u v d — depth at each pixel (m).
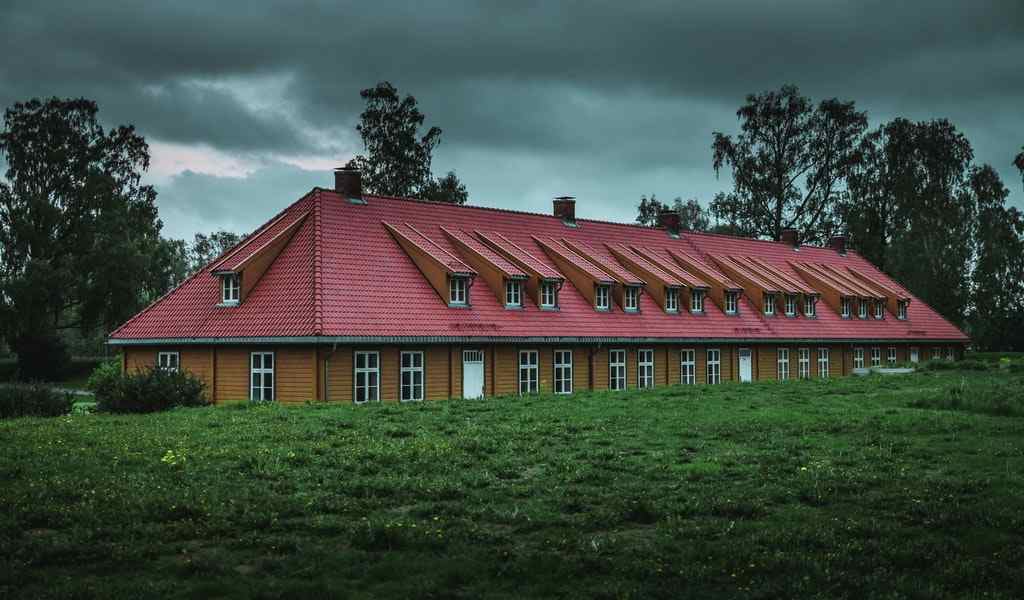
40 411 29.59
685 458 19.05
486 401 32.56
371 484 15.84
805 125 84.25
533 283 45.62
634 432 23.19
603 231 57.25
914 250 83.38
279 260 41.31
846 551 11.84
